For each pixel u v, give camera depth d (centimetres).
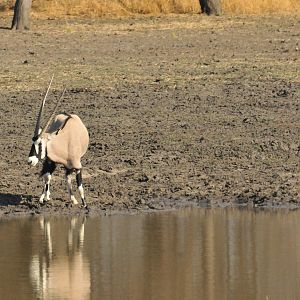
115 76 5831
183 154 4019
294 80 5606
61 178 3609
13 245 2795
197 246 2759
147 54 6819
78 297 2291
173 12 9738
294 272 2483
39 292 2334
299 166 3850
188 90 5366
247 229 2961
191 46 7231
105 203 3325
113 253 2692
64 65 6281
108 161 3900
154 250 2725
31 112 4859
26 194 3419
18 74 5928
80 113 4828
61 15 9506
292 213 3194
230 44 7338
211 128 4469
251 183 3588
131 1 9756
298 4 10062
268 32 8081
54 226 3030
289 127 4491
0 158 3956
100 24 8769
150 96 5212
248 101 5056
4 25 8825
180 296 2286
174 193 3459
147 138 4291
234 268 2523
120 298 2278
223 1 9838
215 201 3366
